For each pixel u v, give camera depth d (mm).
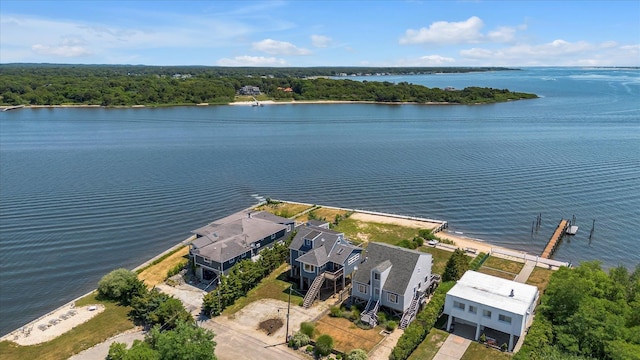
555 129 164625
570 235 73688
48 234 72625
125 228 75750
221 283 51906
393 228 74125
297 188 99188
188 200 90625
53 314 49125
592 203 86625
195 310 49375
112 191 95500
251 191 97125
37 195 92062
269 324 46375
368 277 48438
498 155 125250
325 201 90688
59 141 148500
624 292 46719
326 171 112312
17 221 77938
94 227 75812
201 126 182500
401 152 131250
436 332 44719
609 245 69938
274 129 175125
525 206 85688
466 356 40781
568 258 66125
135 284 51312
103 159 123750
